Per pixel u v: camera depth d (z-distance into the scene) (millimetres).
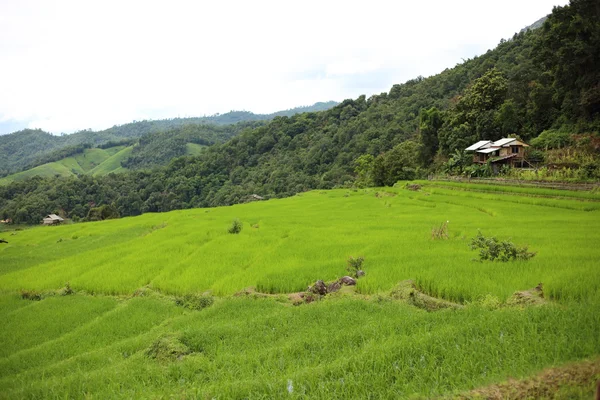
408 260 16172
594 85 50969
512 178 47688
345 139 119375
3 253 33031
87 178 117438
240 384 6547
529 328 7207
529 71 67562
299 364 7422
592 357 5941
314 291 13734
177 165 133625
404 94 136875
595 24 51062
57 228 48219
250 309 12117
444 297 11992
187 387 7047
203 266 18719
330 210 42594
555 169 46188
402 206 41812
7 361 10070
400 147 88625
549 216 28391
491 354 6473
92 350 10562
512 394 5285
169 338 9398
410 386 5891
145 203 114500
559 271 12359
